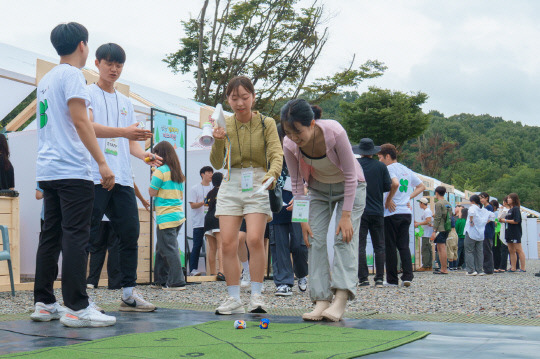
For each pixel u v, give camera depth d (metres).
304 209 3.89
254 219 4.23
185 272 7.93
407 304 5.38
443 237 11.98
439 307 5.16
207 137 4.04
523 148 97.62
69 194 3.58
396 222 7.49
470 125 103.56
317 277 3.97
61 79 3.62
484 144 93.81
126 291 4.44
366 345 2.91
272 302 5.55
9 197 6.55
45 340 3.11
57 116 3.62
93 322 3.57
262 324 3.53
